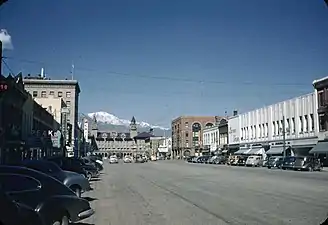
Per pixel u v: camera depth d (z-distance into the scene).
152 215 14.57
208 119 149.50
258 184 28.33
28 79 119.00
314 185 26.92
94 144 184.38
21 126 48.25
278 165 59.12
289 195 20.64
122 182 32.44
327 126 59.28
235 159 78.88
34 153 56.72
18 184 9.89
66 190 10.79
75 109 121.00
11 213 7.32
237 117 94.81
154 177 38.91
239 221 12.90
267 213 14.53
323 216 13.73
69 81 119.31
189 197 20.42
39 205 9.70
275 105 75.12
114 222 13.11
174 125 162.62
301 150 66.69
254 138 84.25
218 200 18.86
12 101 43.50
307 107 64.69
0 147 39.94
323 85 60.25
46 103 84.88
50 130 70.06
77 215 10.80
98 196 21.62
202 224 12.48
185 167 67.94
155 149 192.88
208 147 121.38
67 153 87.31
